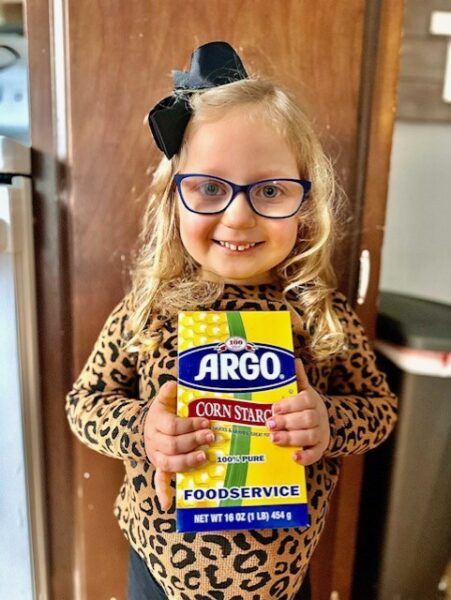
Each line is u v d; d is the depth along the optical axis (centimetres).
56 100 73
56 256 77
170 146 64
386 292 111
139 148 74
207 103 63
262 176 62
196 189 63
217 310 67
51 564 85
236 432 58
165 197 69
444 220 124
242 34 72
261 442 59
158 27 71
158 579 66
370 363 75
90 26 70
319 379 71
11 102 85
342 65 75
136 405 66
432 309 96
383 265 125
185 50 72
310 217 70
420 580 89
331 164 73
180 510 57
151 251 72
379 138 78
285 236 64
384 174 79
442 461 84
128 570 79
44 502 83
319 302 71
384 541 88
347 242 80
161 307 69
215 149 61
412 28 111
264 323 62
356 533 92
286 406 59
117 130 73
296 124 66
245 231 62
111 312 77
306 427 59
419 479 85
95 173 74
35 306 78
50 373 80
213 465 58
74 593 86
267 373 60
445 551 88
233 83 64
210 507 57
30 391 78
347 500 88
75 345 78
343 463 87
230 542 62
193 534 63
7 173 72
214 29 72
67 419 81
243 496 58
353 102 76
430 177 121
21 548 80
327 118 76
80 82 71
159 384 66
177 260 70
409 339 81
